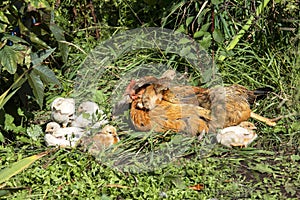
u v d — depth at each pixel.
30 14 6.84
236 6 8.16
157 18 8.92
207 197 5.82
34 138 6.91
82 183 5.91
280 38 8.01
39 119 7.46
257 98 7.56
